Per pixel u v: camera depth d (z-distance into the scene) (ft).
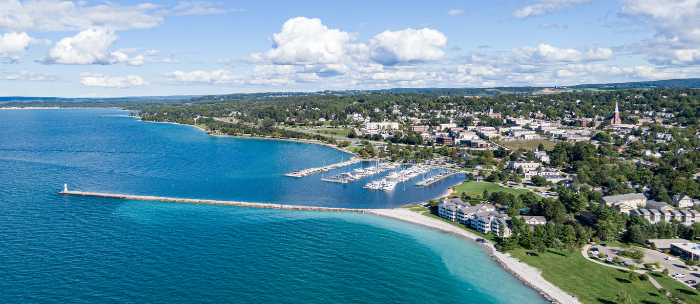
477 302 615.57
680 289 636.48
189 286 630.74
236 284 640.58
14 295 595.06
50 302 581.12
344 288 640.99
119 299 592.19
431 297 625.00
